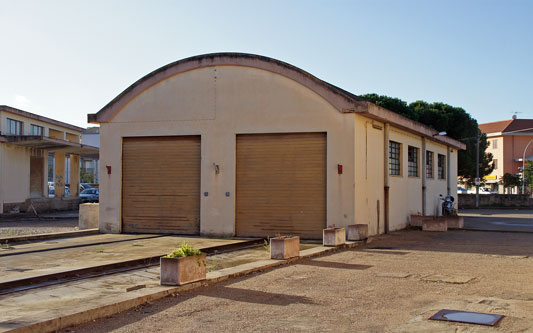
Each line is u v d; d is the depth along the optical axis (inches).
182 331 237.5
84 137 2110.0
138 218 708.7
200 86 684.1
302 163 644.1
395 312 267.0
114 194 714.8
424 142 906.1
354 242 575.5
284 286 341.1
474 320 244.8
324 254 506.0
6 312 274.8
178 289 318.7
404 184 812.6
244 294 316.5
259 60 656.4
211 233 669.9
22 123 1242.6
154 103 702.5
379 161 704.4
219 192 669.9
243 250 552.7
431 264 434.6
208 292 323.0
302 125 639.1
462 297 299.7
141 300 289.0
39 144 1173.1
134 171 713.0
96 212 764.6
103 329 242.4
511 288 327.0
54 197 1355.8
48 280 369.1
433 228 761.0
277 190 652.7
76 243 588.4
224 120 671.8
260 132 656.4
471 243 600.1
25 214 1135.0
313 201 637.9
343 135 621.6
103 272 408.2
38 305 293.0
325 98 629.6
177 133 690.2
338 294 314.2
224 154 669.9
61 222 968.9
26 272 388.2
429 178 969.5
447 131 1680.6
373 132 684.1
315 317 259.6
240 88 667.4
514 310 265.1
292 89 645.3
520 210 1565.0
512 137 2746.1
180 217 691.4
